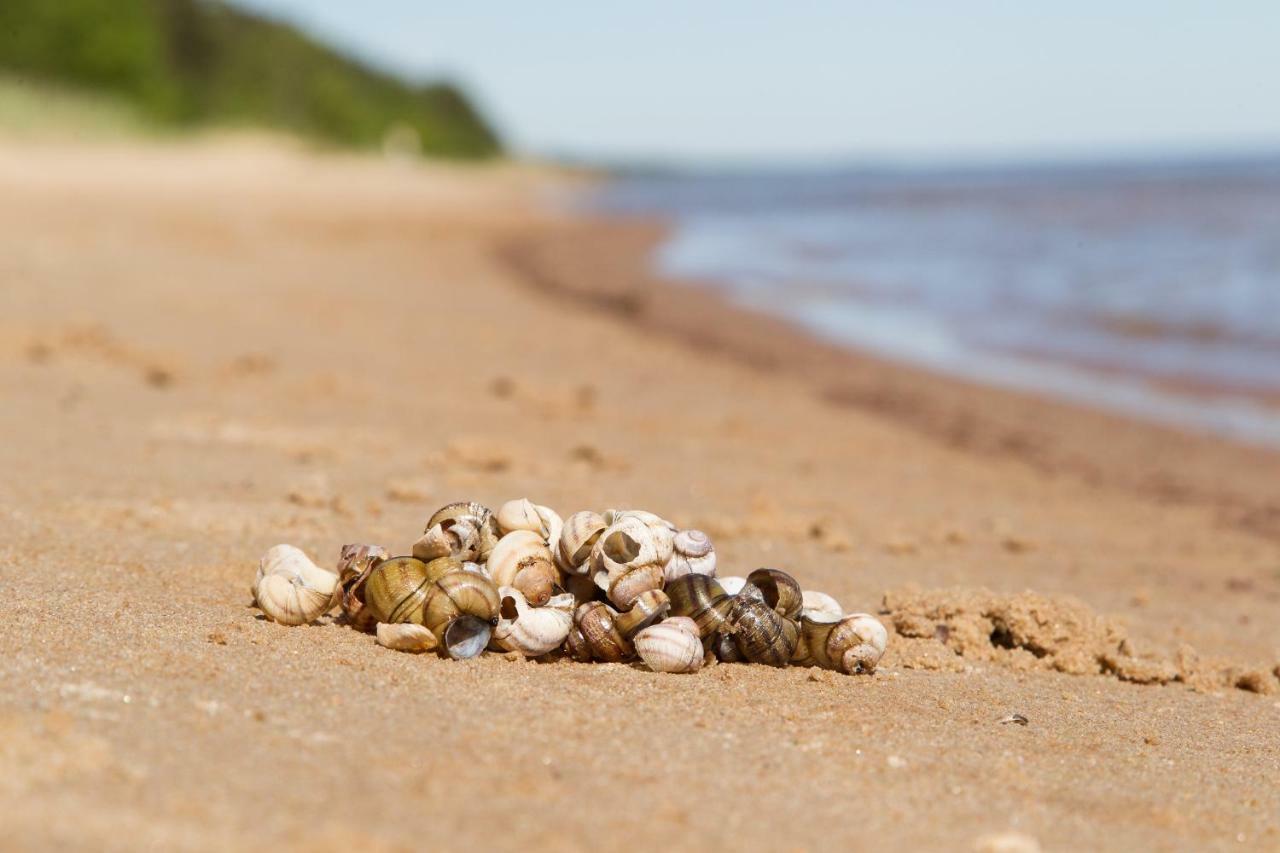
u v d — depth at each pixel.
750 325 3.08
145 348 1.97
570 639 1.00
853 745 0.92
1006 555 1.36
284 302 2.73
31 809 0.78
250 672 0.93
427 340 2.44
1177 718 1.03
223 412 1.60
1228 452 1.92
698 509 1.37
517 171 20.42
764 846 0.82
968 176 22.67
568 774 0.86
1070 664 1.09
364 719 0.89
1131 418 2.13
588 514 1.01
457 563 1.00
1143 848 0.85
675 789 0.85
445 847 0.79
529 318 2.95
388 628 0.98
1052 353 2.79
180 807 0.79
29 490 1.25
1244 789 0.93
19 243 3.11
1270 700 1.08
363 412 1.68
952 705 1.00
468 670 0.96
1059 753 0.95
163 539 1.16
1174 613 1.25
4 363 1.79
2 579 1.04
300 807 0.81
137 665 0.92
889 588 1.20
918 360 2.68
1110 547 1.43
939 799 0.88
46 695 0.87
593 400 1.93
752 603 1.01
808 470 1.62
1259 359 2.71
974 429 2.02
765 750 0.90
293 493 1.27
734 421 1.87
